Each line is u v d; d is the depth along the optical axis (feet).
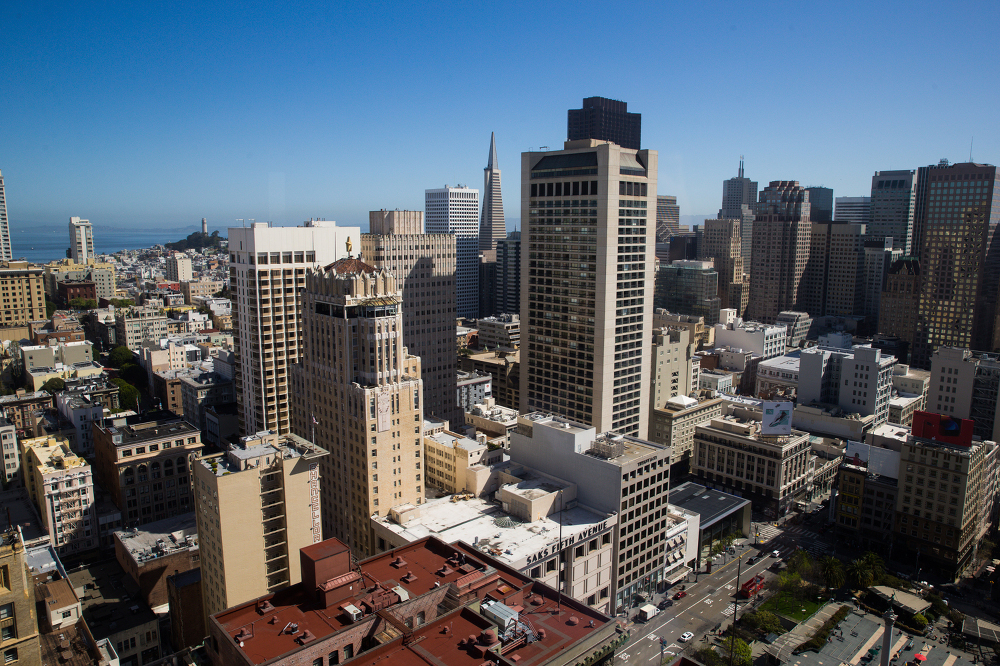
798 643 623.77
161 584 634.84
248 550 546.26
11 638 337.93
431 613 412.98
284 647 359.25
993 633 649.20
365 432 638.12
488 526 628.69
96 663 438.81
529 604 421.59
